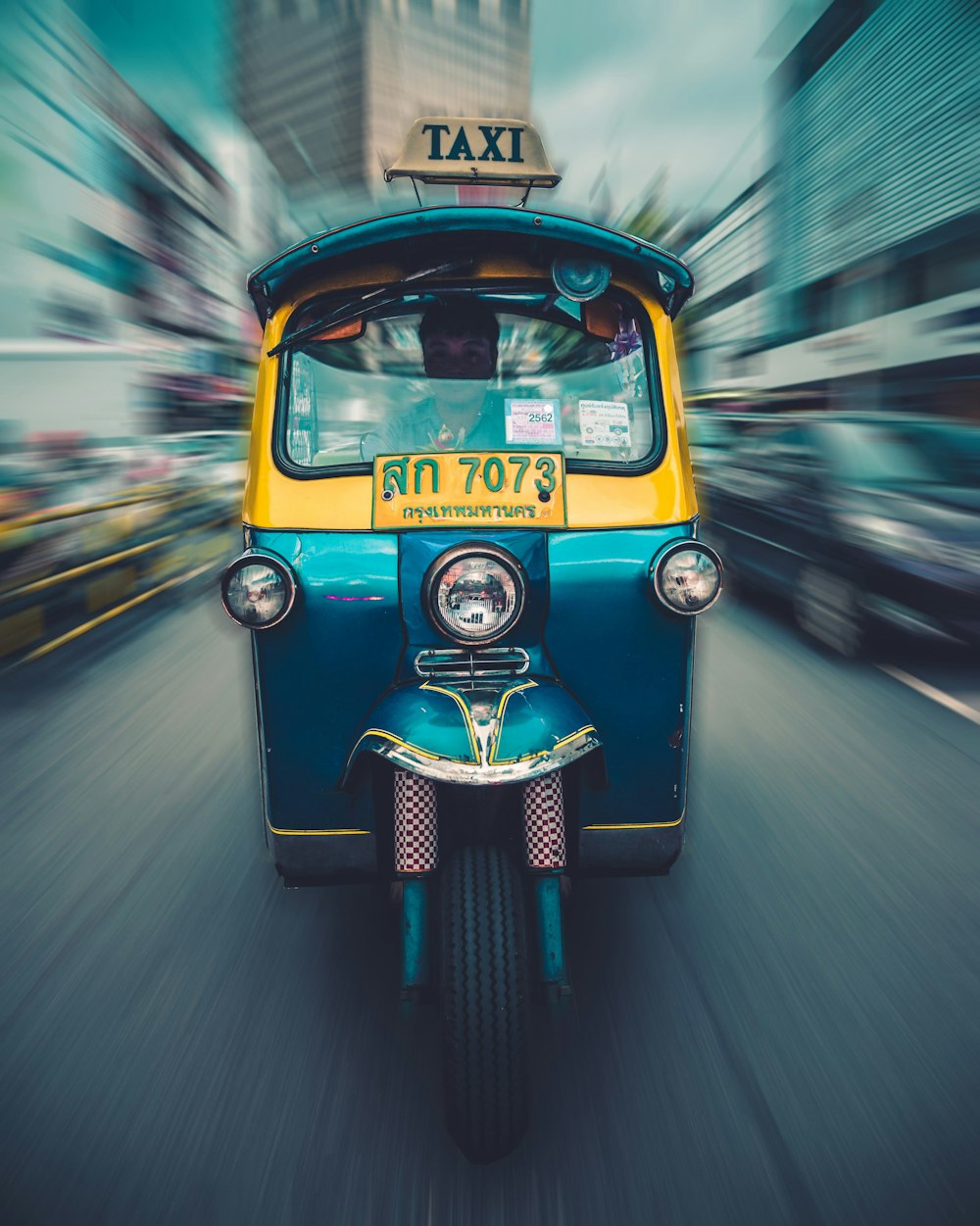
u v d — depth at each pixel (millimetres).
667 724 2363
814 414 7406
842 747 4426
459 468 2314
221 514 10617
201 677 5656
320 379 2457
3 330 11453
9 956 2777
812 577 6270
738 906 3043
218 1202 1890
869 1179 1930
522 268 2391
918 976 2648
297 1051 2361
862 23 14625
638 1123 2100
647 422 2438
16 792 3982
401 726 2068
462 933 1957
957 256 12648
